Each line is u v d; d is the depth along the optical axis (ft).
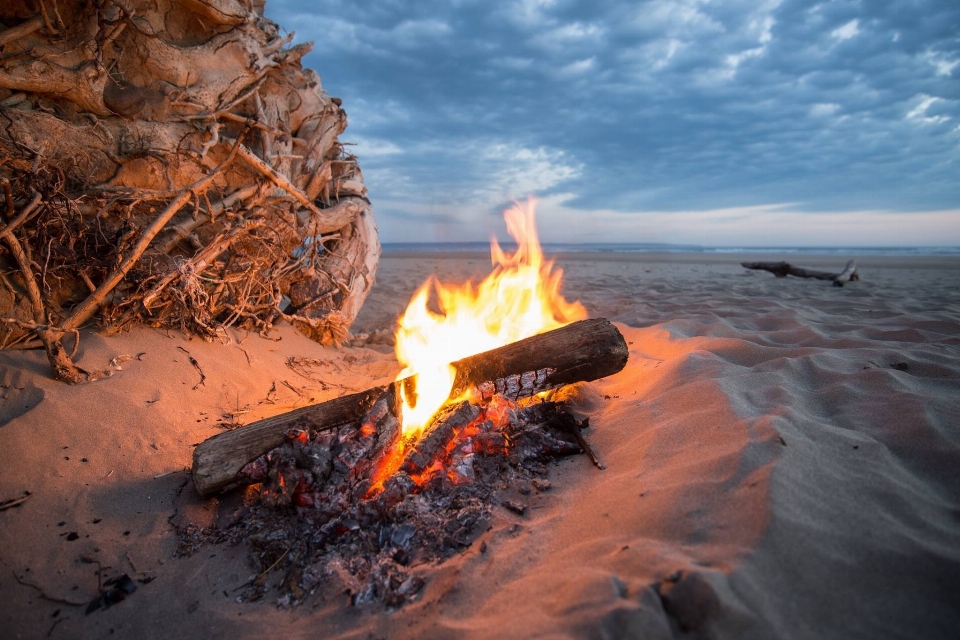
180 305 13.20
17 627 6.47
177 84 13.67
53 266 11.69
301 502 8.22
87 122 12.51
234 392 12.51
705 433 8.49
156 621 6.58
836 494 6.78
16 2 11.41
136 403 10.58
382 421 9.10
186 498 8.81
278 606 6.69
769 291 31.14
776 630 5.08
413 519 7.68
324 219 17.44
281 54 15.60
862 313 21.21
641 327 18.63
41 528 7.82
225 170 15.06
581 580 5.87
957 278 41.75
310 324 17.26
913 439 8.02
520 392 10.80
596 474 8.57
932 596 5.40
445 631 5.81
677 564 5.65
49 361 10.68
